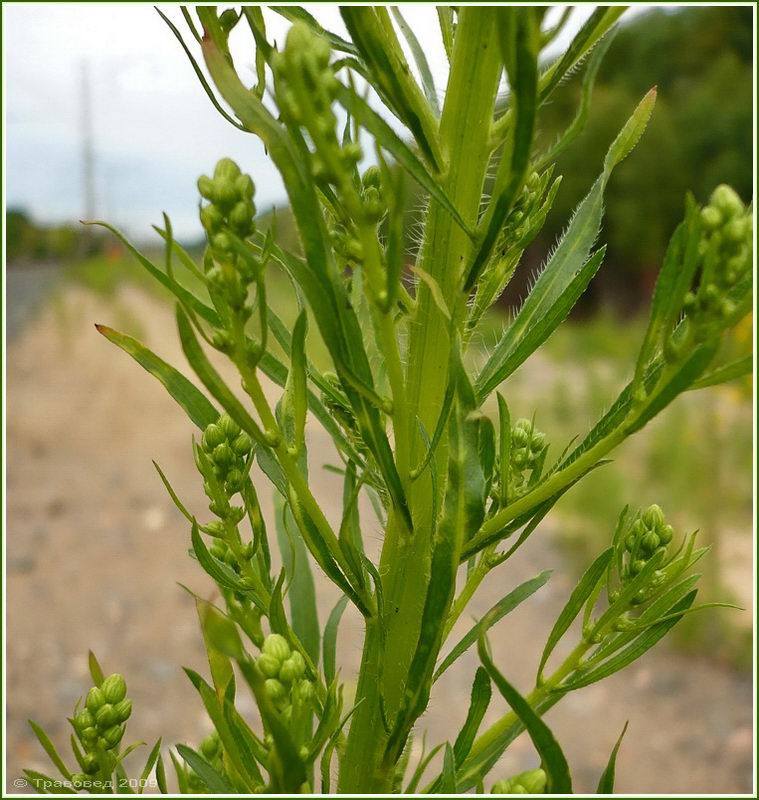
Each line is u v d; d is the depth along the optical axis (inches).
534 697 3.6
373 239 2.5
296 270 2.6
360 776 3.3
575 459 3.2
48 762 11.5
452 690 13.3
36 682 13.2
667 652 14.6
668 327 2.6
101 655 14.1
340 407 3.5
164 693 13.3
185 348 2.6
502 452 3.4
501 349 3.4
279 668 2.8
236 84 2.5
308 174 2.5
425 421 3.2
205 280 2.7
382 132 2.6
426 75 3.4
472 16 2.8
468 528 2.7
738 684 13.6
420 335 3.1
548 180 3.4
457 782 3.3
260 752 3.2
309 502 3.0
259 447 3.5
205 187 2.6
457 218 2.8
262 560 3.8
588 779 11.6
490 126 3.0
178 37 3.2
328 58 2.4
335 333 2.7
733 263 2.5
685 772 11.7
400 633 3.3
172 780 10.9
